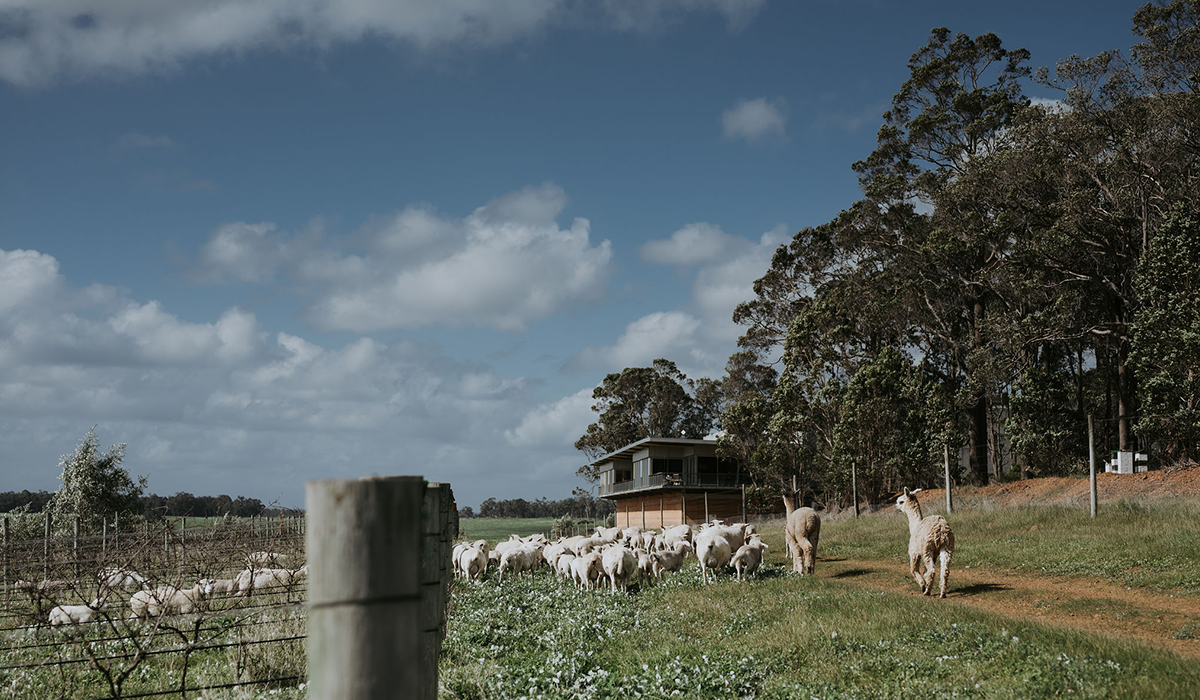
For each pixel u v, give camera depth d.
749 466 48.41
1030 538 19.77
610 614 13.28
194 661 9.64
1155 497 27.20
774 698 7.60
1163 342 30.27
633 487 59.72
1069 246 36.41
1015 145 38.66
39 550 16.56
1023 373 38.47
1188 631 10.34
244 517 22.14
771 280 54.03
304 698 7.50
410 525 1.85
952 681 7.58
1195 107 30.58
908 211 46.38
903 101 50.12
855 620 10.63
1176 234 31.05
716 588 15.56
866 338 47.88
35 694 8.23
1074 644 8.23
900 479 41.66
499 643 10.82
